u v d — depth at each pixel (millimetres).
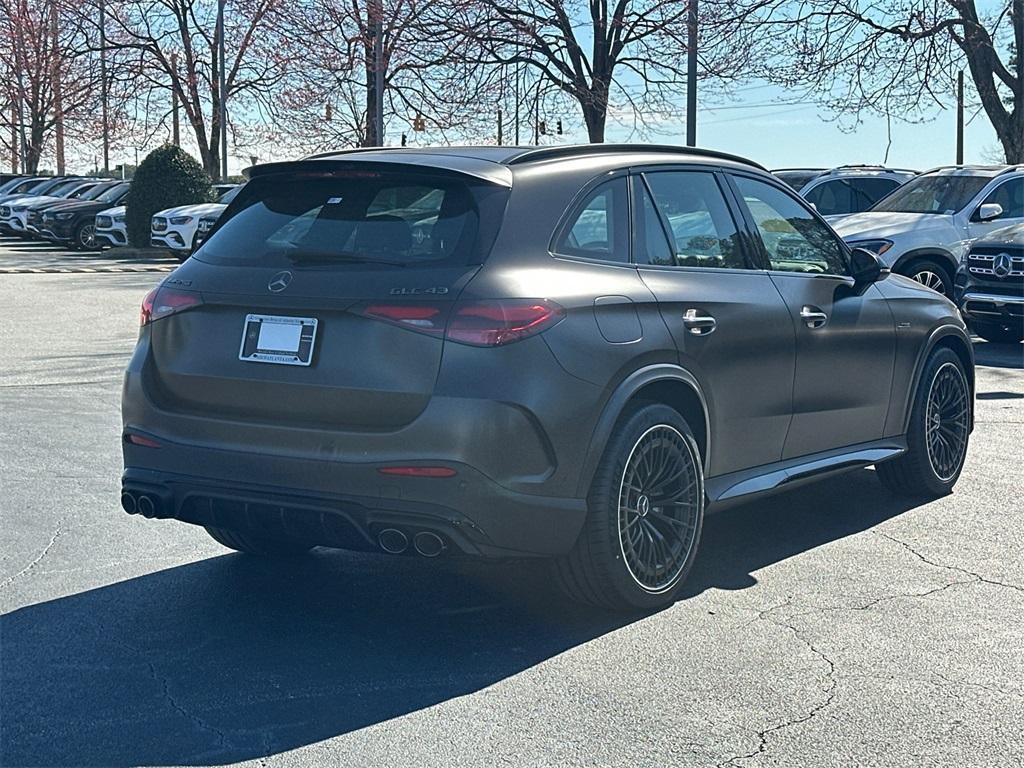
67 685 4461
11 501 7062
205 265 5137
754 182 6191
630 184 5418
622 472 4973
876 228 14875
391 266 4770
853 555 6109
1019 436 9023
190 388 5043
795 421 6066
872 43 26750
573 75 30156
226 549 6199
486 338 4582
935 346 7234
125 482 5152
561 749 3936
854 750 3934
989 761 3861
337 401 4719
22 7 48406
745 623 5113
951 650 4805
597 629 5051
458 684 4473
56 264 28422
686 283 5430
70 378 11422
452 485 4543
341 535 4773
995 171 15578
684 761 3848
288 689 4426
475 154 5176
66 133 49406
